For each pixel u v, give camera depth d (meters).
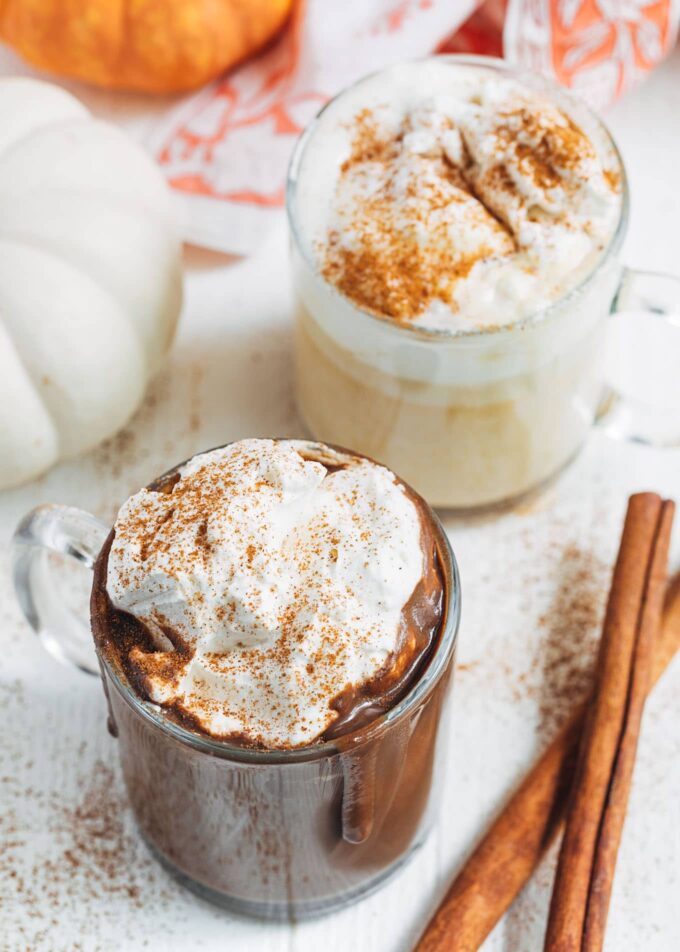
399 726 0.49
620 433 0.63
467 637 0.60
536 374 0.57
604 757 0.56
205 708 0.49
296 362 0.62
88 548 0.53
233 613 0.49
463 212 0.56
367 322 0.56
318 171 0.58
